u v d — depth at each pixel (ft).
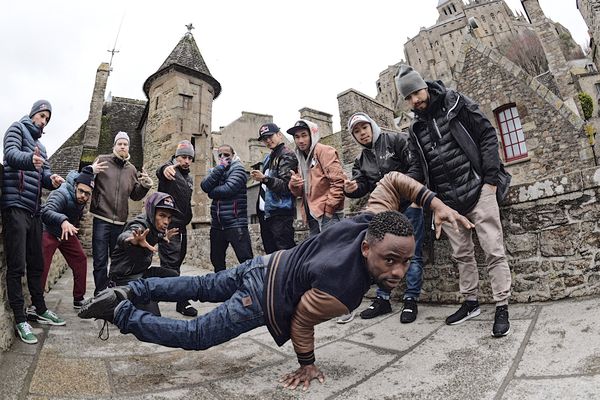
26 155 8.61
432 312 10.70
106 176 13.01
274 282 6.66
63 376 6.93
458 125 9.12
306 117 65.51
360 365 7.39
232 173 14.03
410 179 7.47
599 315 7.83
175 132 42.78
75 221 12.37
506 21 228.22
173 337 6.79
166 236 10.57
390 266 5.68
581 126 34.09
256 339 9.65
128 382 6.89
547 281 9.77
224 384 6.81
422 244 10.92
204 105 46.62
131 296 7.42
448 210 6.95
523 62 160.56
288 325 6.75
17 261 8.71
